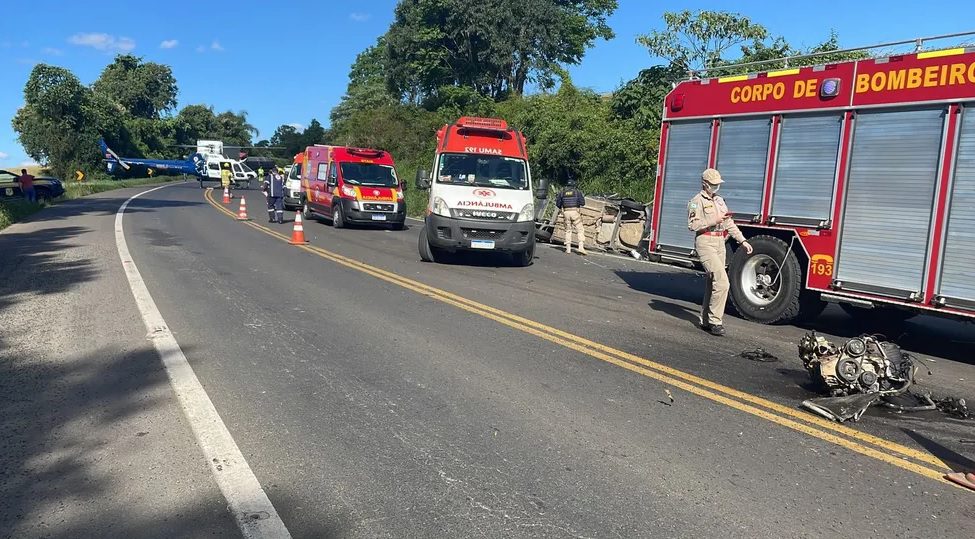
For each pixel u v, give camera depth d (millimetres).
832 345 6008
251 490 3939
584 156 24500
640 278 12977
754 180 9211
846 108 8156
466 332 7832
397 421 5055
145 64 86000
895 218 7727
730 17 23344
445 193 13391
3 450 4434
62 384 5746
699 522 3688
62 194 31750
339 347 7051
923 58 7488
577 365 6598
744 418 5273
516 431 4910
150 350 6785
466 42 38562
